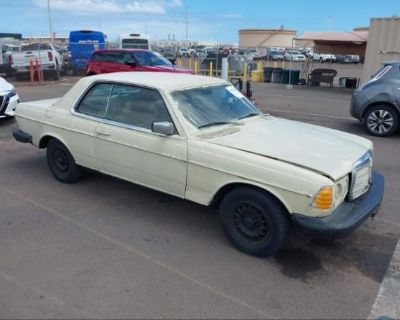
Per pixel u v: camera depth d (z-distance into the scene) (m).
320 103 14.23
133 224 4.35
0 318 2.88
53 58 20.67
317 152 3.72
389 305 3.11
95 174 5.75
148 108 4.31
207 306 3.05
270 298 3.17
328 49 23.84
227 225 3.87
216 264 3.61
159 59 15.23
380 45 16.52
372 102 8.70
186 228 4.28
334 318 2.96
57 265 3.54
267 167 3.48
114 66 15.10
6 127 8.79
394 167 6.59
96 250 3.80
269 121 4.66
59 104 5.23
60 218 4.45
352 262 3.70
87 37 24.27
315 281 3.40
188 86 4.48
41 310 2.97
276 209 3.52
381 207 4.93
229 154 3.69
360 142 4.26
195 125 4.09
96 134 4.68
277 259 3.72
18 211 4.61
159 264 3.59
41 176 5.76
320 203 3.28
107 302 3.07
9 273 3.41
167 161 4.09
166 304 3.06
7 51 23.38
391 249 3.95
